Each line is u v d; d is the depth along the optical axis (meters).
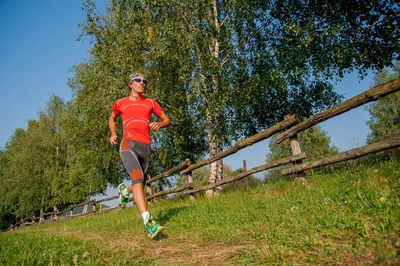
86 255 3.32
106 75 13.84
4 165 50.81
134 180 4.29
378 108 35.88
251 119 14.30
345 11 11.47
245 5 11.62
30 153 37.78
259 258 2.76
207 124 12.78
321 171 6.25
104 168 21.41
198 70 12.11
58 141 38.00
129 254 3.55
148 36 12.92
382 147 4.41
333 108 5.08
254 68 12.53
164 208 8.44
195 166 9.49
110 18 15.14
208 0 11.99
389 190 3.33
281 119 14.28
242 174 7.45
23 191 37.34
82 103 16.50
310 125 5.57
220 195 7.80
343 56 10.57
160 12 12.83
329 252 2.47
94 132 17.89
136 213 8.49
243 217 4.54
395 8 10.49
